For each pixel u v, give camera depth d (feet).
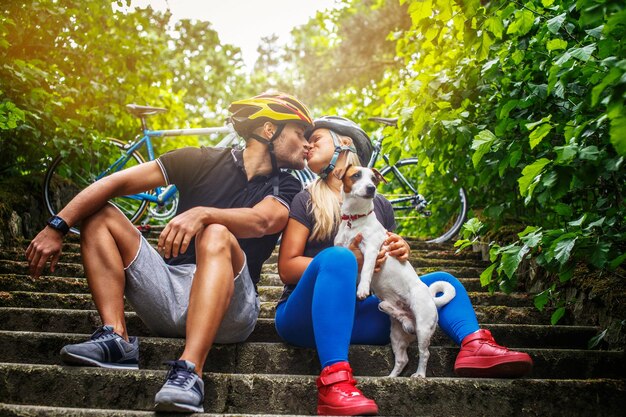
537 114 9.93
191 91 38.75
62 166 18.58
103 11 21.72
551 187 7.17
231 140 20.53
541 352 9.21
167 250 7.45
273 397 7.67
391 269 8.32
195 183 8.57
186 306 8.14
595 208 9.33
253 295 8.30
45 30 19.77
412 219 21.34
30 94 16.81
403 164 20.76
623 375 9.18
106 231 7.78
